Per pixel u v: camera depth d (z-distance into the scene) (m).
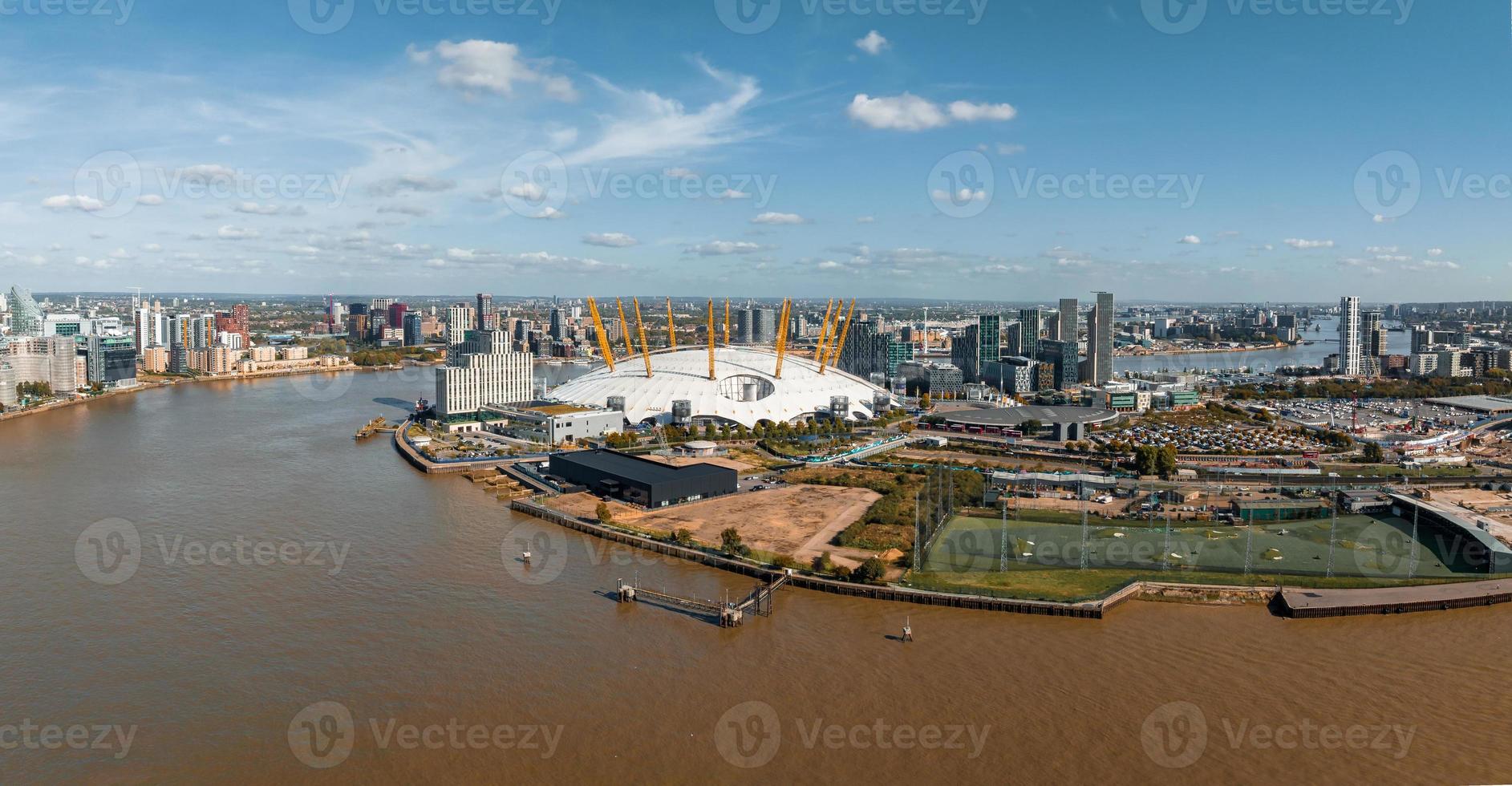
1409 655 129.62
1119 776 98.12
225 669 122.25
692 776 98.38
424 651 128.38
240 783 96.38
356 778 97.38
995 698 116.06
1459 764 100.44
